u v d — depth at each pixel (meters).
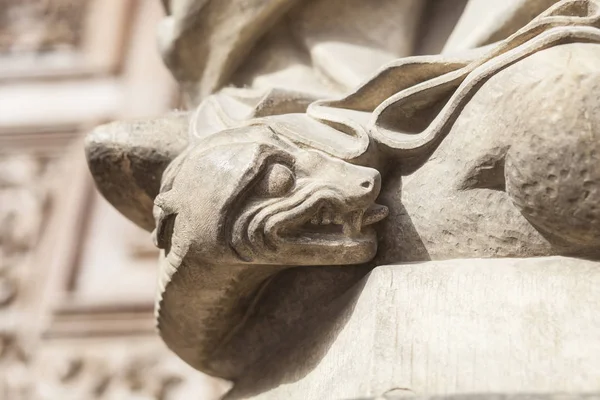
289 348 2.00
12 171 5.25
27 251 4.97
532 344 1.61
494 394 1.42
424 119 1.93
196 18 2.32
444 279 1.74
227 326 2.10
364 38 2.29
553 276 1.69
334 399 1.70
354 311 1.81
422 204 1.85
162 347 4.45
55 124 5.34
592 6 1.79
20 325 4.68
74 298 4.68
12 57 5.64
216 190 1.80
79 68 5.52
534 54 1.73
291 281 2.02
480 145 1.76
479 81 1.78
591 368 1.55
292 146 1.87
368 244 1.84
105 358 4.47
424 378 1.61
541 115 1.66
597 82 1.64
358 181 1.79
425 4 2.38
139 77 5.46
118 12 5.67
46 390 4.44
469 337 1.64
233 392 2.12
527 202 1.71
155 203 1.89
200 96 2.40
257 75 2.35
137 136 2.21
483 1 2.19
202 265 1.87
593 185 1.64
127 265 4.82
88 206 5.07
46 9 5.72
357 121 1.91
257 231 1.78
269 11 2.30
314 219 1.81
